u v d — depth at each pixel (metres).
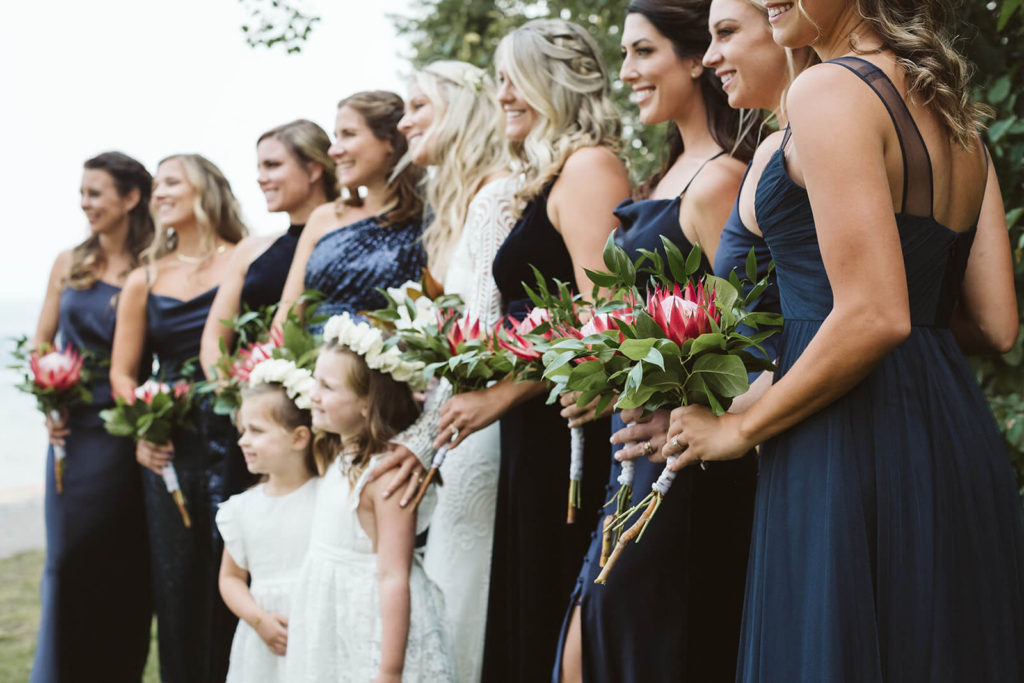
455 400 2.49
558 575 2.66
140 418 3.84
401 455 2.59
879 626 1.57
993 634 1.59
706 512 2.17
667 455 1.80
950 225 1.69
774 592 1.64
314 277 3.62
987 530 1.62
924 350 1.65
